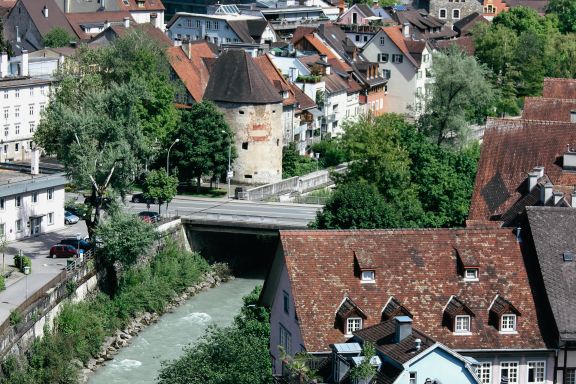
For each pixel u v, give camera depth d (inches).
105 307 6909.5
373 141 7800.2
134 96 7303.2
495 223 5689.0
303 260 4785.9
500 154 6176.2
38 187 7662.4
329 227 6599.4
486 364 4672.7
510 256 4869.6
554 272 4758.9
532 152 6171.3
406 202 7190.0
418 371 4028.1
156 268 7529.5
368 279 4771.2
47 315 6338.6
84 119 7145.7
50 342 6215.6
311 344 4598.9
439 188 7450.8
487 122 6294.3
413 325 4687.5
